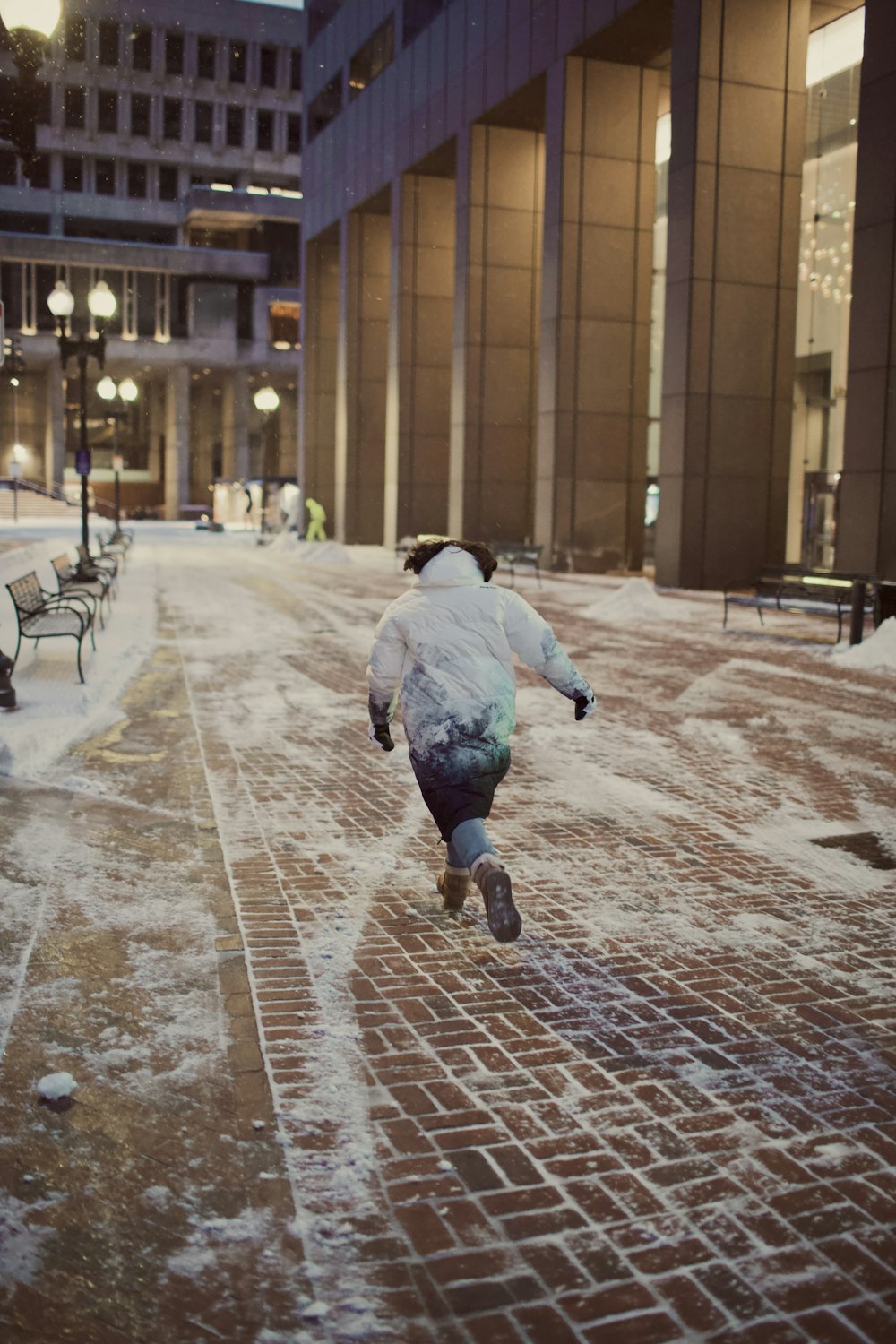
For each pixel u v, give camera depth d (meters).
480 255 32.97
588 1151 3.16
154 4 78.56
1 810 6.44
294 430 88.19
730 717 9.95
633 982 4.34
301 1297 2.55
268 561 34.00
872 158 18.53
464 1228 2.81
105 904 5.04
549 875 5.62
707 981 4.36
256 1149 3.14
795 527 28.73
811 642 15.12
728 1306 2.54
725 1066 3.67
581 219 28.12
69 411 86.19
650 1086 3.53
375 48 39.94
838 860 5.96
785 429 24.33
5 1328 2.44
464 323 33.19
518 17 29.31
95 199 80.31
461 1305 2.54
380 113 39.69
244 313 81.12
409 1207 2.89
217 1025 3.89
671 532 24.30
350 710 10.12
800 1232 2.81
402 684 4.25
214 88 81.00
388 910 5.06
